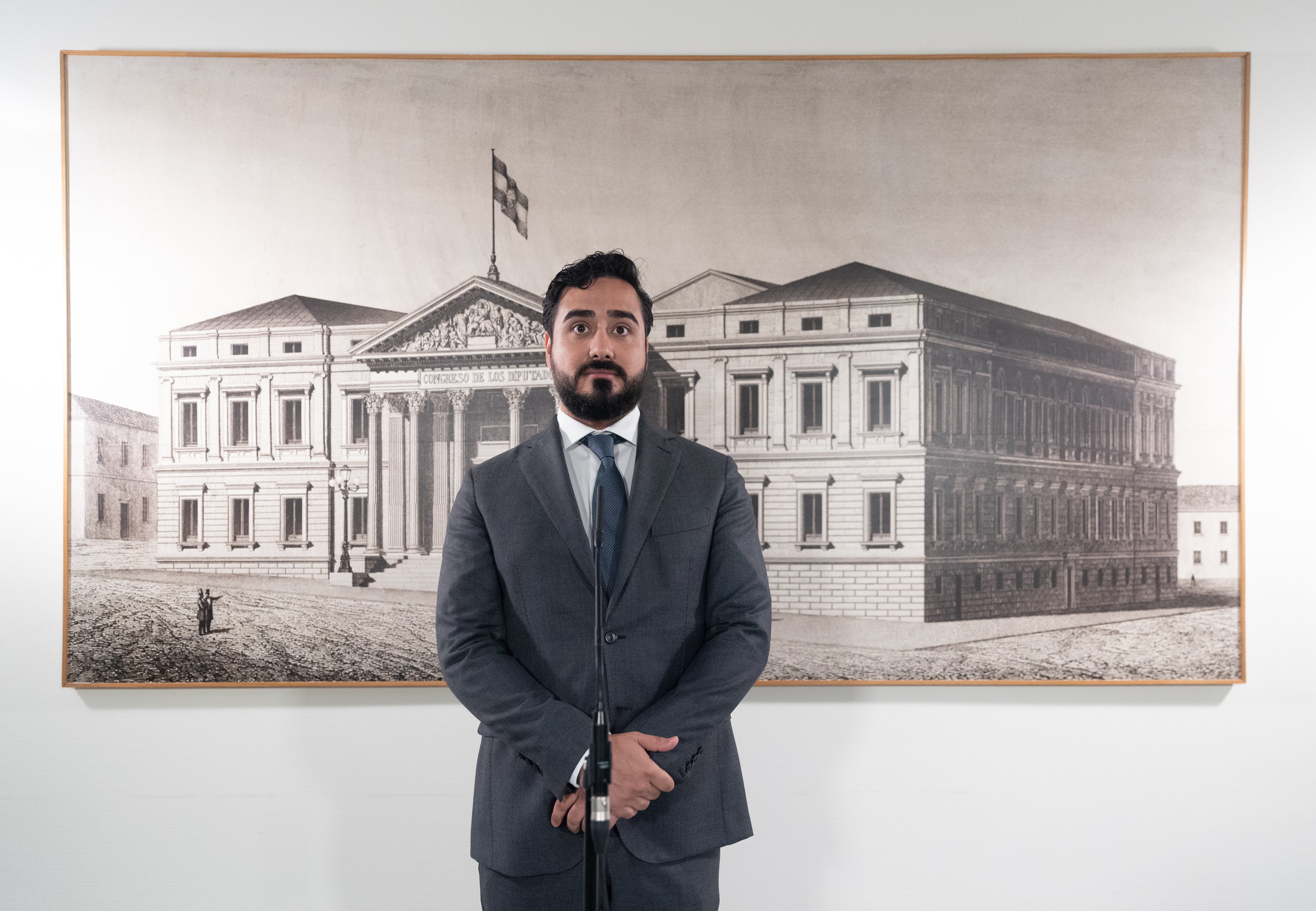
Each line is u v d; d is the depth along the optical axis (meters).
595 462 1.66
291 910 2.13
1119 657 2.12
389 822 2.13
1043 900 2.13
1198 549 2.13
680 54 2.14
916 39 2.15
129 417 2.13
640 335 1.65
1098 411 2.14
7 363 2.13
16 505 2.13
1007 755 2.14
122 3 2.14
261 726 2.13
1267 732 2.13
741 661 1.48
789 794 2.13
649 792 1.38
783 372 2.12
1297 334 2.13
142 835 2.12
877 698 2.14
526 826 1.49
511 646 1.56
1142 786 2.13
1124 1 2.14
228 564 2.13
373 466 2.13
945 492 2.12
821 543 2.12
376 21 2.14
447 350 2.13
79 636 2.11
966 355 2.12
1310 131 2.14
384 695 2.14
